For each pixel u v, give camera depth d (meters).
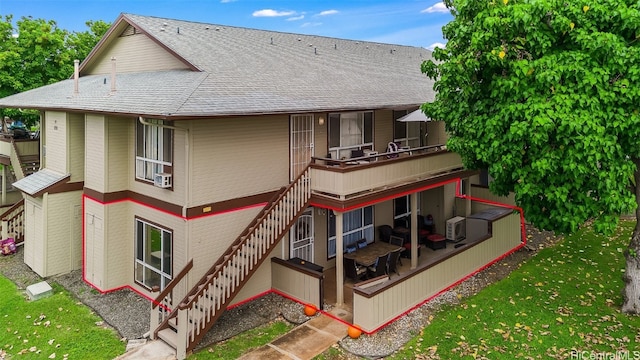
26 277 14.89
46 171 16.12
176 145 11.91
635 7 9.40
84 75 19.56
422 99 17.16
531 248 16.69
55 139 15.55
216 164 12.09
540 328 10.73
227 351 10.13
